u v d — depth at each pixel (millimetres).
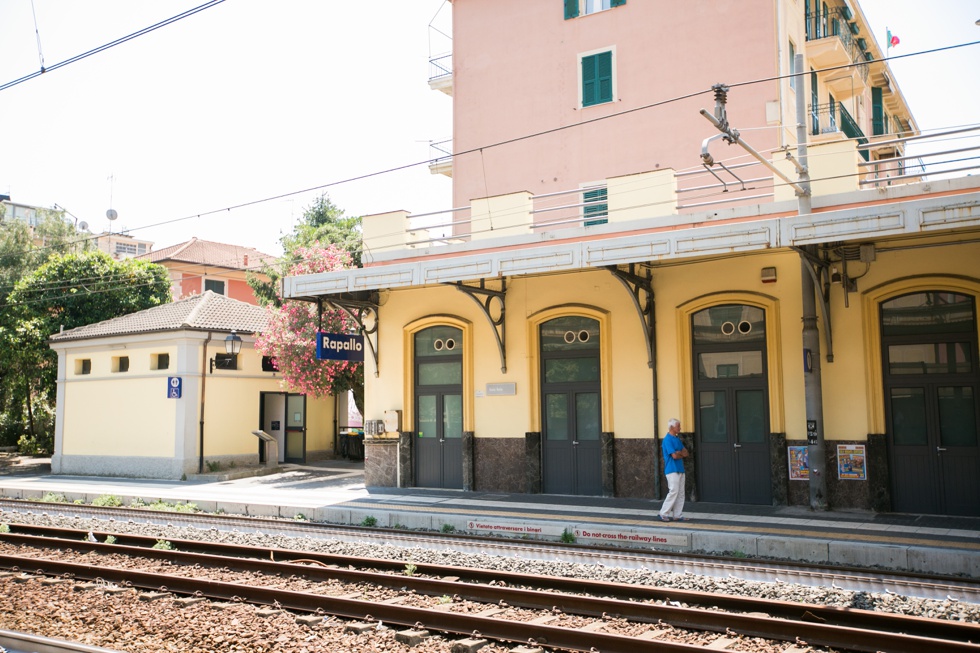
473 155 24141
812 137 20875
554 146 22781
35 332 29453
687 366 15609
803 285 14133
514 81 23703
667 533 12094
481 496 16922
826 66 23828
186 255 48406
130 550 12180
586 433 16797
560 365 17203
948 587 8758
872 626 7375
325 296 18578
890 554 10352
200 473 23438
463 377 18188
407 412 19016
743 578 9906
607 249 14297
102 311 31438
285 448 27531
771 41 19844
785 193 14711
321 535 14000
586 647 6953
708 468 15406
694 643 7062
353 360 19359
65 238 38031
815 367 13984
